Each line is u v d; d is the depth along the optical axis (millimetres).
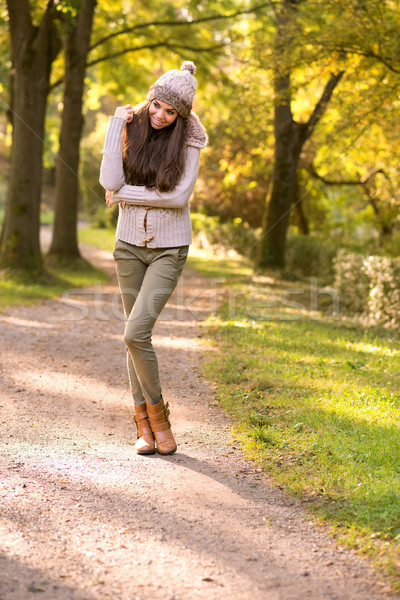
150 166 3809
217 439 4543
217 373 6406
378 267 10508
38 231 14695
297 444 4242
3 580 2613
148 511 3342
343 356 7156
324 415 4816
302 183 23188
